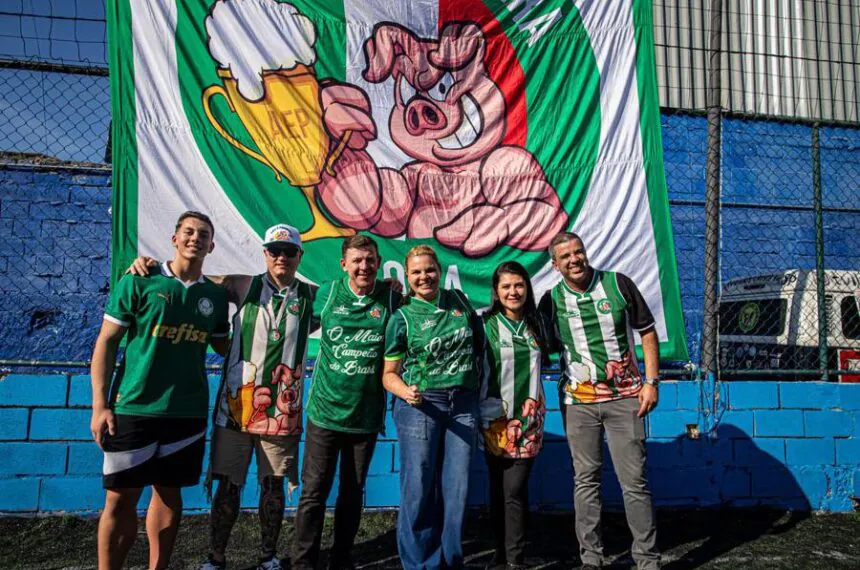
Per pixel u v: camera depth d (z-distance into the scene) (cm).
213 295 291
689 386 438
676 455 430
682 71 660
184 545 346
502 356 319
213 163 402
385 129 428
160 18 405
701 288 547
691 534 388
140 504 384
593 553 310
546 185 439
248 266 399
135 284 271
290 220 409
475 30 448
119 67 396
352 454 301
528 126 444
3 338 395
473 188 432
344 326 299
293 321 312
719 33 470
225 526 301
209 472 310
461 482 283
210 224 289
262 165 409
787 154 592
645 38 463
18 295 400
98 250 411
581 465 317
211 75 408
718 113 467
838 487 443
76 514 372
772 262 588
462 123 438
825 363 465
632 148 450
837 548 366
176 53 405
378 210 420
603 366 316
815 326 527
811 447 444
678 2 672
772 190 588
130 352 272
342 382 294
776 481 438
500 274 324
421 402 276
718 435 436
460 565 278
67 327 403
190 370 279
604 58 457
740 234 584
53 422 375
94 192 414
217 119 406
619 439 312
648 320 318
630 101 455
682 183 581
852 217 607
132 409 263
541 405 321
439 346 291
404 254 419
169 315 272
